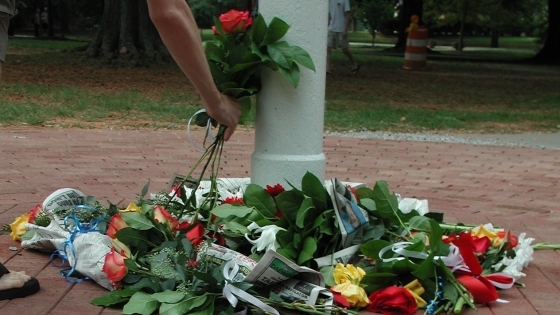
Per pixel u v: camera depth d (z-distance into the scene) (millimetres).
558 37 31484
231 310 2672
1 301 2920
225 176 5930
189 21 2850
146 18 18844
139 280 2967
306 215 3160
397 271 2986
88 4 46062
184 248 2951
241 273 2934
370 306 2910
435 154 7656
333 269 3049
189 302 2707
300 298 2873
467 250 3088
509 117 11406
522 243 3736
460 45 44969
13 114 9125
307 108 3523
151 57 18609
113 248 3111
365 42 51344
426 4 52219
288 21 3449
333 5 17875
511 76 21359
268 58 3305
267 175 3553
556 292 3291
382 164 6887
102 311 2848
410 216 3525
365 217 3316
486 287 3037
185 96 12312
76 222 3377
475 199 5465
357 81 16969
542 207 5242
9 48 24078
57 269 3377
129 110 10133
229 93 3357
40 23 40625
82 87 12992
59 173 5852
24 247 3689
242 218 3270
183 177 4055
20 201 4816
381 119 10445
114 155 6785
